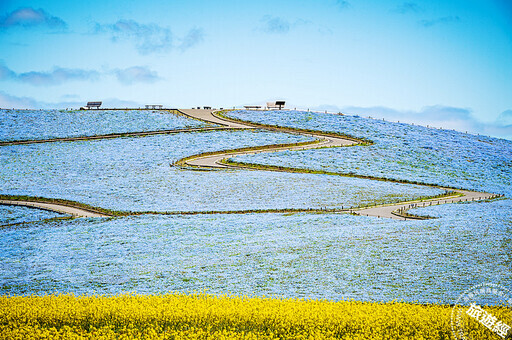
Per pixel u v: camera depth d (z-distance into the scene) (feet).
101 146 334.65
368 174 290.15
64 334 60.13
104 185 250.57
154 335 60.08
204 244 146.51
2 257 140.67
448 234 138.21
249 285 101.55
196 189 242.58
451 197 247.09
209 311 67.36
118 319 66.18
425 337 60.95
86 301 75.61
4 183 253.65
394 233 143.64
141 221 185.16
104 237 161.79
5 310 69.41
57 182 257.34
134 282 108.37
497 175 314.96
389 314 68.23
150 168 285.43
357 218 181.78
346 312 69.36
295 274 108.78
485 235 135.64
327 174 285.43
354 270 109.40
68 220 191.72
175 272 115.75
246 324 64.95
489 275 101.04
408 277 102.06
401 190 253.44
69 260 134.82
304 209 208.95
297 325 64.28
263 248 135.44
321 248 130.93
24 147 325.42
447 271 104.78
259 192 237.25
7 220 194.18
